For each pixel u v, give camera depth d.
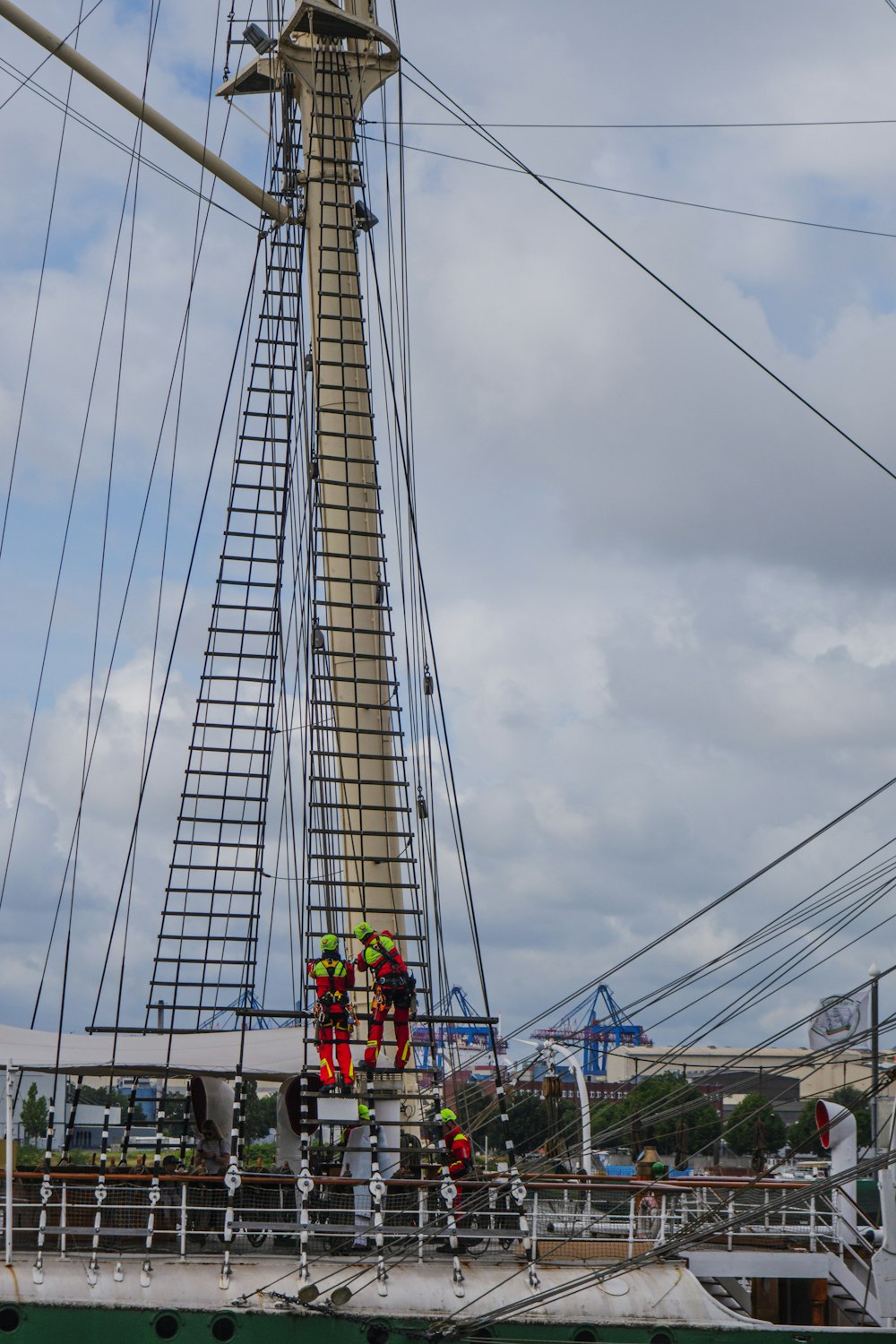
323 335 34.28
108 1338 18.83
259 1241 21.41
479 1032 28.80
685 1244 19.97
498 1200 22.88
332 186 34.75
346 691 31.64
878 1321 20.80
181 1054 23.69
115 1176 20.36
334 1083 22.31
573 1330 19.88
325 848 28.86
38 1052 22.91
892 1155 19.11
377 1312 19.59
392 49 35.75
